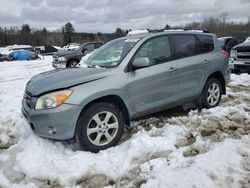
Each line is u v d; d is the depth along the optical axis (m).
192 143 4.47
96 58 5.30
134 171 3.76
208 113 5.82
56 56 16.34
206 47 6.07
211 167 3.63
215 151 4.04
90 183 3.58
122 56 4.83
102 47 5.71
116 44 5.37
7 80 12.73
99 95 4.31
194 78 5.63
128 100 4.66
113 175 3.70
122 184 3.53
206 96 6.00
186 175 3.50
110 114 4.45
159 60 5.14
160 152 4.15
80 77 4.38
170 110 6.11
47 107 4.10
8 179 3.76
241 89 8.13
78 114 4.15
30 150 4.38
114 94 4.47
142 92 4.81
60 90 4.14
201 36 6.05
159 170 3.71
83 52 16.34
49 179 3.68
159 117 5.69
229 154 3.91
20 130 5.29
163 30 5.95
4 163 4.18
